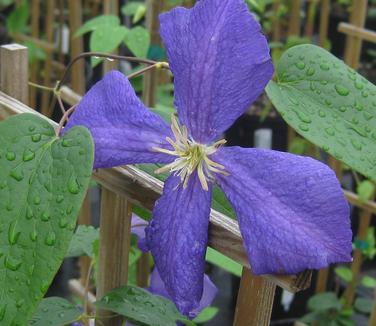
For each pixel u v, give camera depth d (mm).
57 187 218
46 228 214
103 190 300
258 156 221
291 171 211
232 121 229
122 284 318
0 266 213
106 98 246
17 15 853
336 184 203
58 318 303
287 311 755
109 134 244
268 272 208
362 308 677
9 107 326
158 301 302
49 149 226
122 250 312
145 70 307
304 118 254
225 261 451
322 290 691
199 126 237
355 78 265
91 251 381
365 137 252
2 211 220
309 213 204
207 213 235
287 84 266
